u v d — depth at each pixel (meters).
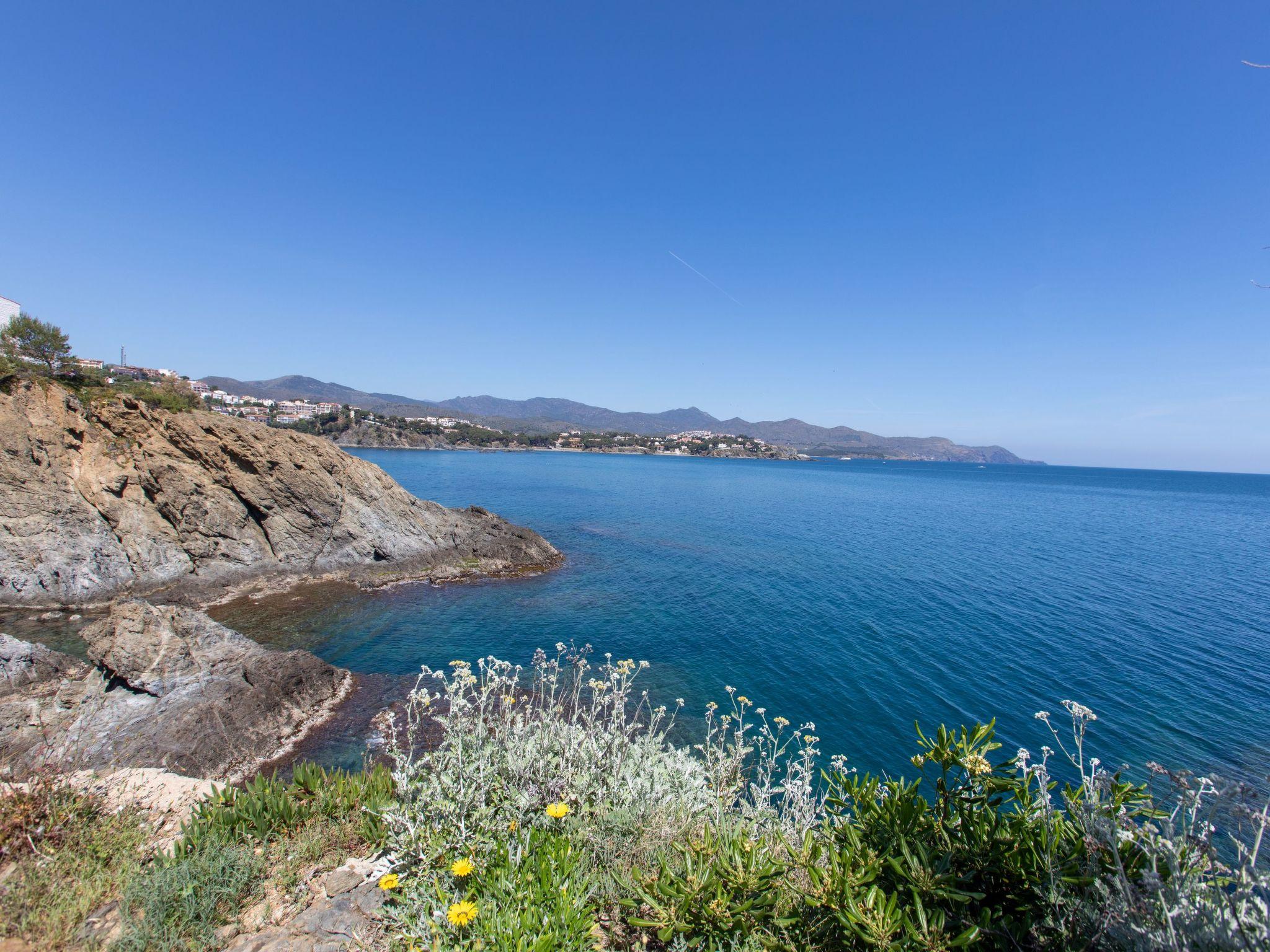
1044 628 24.25
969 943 3.03
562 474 119.00
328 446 35.19
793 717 16.30
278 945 3.93
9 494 25.56
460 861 4.11
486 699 6.65
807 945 3.37
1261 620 25.95
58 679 14.43
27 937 3.95
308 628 23.61
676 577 33.75
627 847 4.70
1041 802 3.65
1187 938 2.60
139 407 30.23
